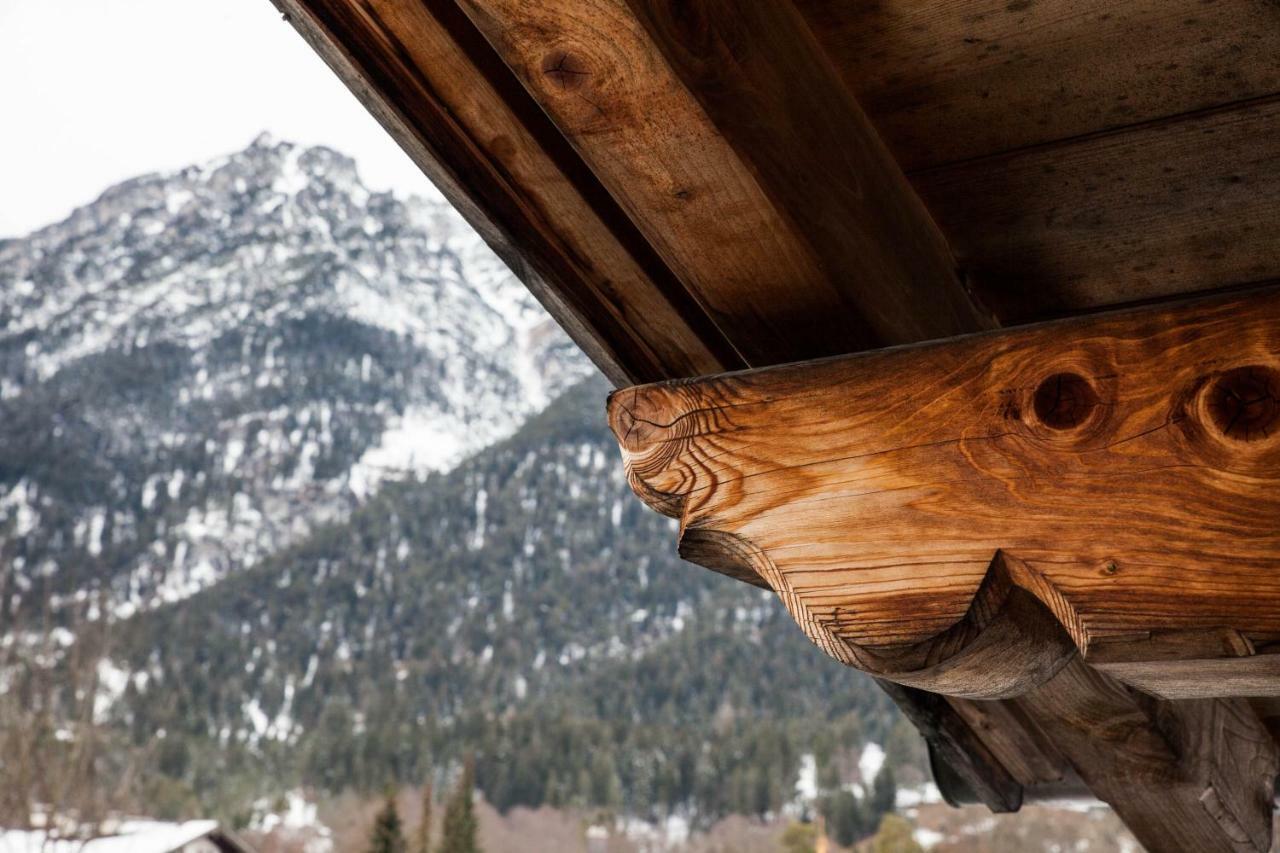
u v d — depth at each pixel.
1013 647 0.72
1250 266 1.18
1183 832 1.19
